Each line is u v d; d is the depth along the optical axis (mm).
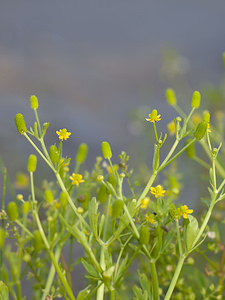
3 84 1993
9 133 1352
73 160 1308
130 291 550
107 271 399
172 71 1388
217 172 547
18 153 1229
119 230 413
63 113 1686
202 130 430
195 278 515
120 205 402
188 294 496
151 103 1630
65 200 409
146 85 2082
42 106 1732
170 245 466
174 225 497
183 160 871
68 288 408
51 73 2217
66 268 483
